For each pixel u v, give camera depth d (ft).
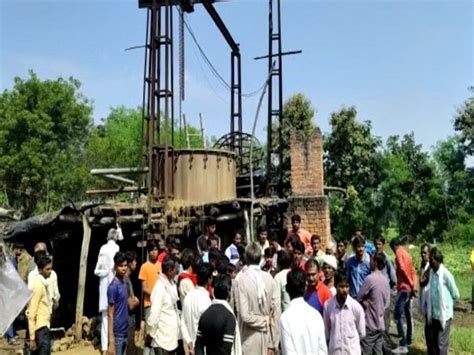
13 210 22.08
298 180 43.34
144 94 39.14
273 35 50.44
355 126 98.17
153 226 35.01
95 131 137.90
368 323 23.04
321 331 15.34
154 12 38.96
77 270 42.78
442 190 113.19
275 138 78.18
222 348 15.65
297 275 15.83
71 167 121.49
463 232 107.14
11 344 35.01
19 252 39.58
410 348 31.24
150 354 22.67
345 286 19.13
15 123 115.03
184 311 19.66
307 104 96.32
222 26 50.80
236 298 19.43
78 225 38.65
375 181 106.52
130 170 40.01
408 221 110.93
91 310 42.24
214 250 24.86
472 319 43.14
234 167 44.32
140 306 32.94
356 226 97.45
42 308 23.30
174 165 40.37
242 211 38.04
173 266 22.95
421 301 27.48
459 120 117.39
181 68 41.57
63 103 122.93
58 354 31.78
